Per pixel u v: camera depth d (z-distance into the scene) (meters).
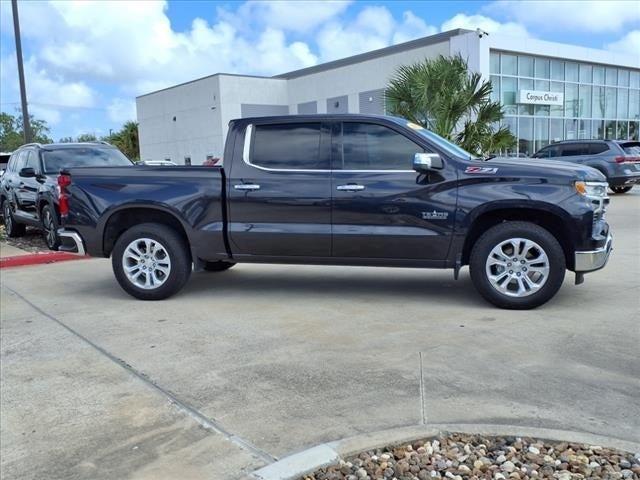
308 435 3.37
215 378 4.25
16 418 3.72
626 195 18.06
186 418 3.64
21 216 11.53
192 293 6.93
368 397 3.84
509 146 17.48
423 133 6.06
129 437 3.43
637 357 4.47
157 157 47.97
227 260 6.46
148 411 3.76
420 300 6.33
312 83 39.12
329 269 8.20
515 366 4.32
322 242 6.10
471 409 3.63
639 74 35.75
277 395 3.92
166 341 5.12
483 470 2.92
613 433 3.31
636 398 3.76
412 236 5.88
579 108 32.56
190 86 42.59
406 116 16.72
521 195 5.60
